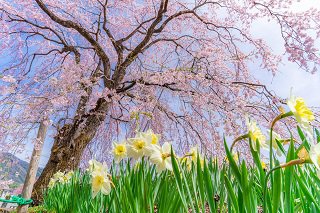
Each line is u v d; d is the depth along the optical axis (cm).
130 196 163
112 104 938
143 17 1050
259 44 812
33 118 754
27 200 435
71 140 815
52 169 784
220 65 859
